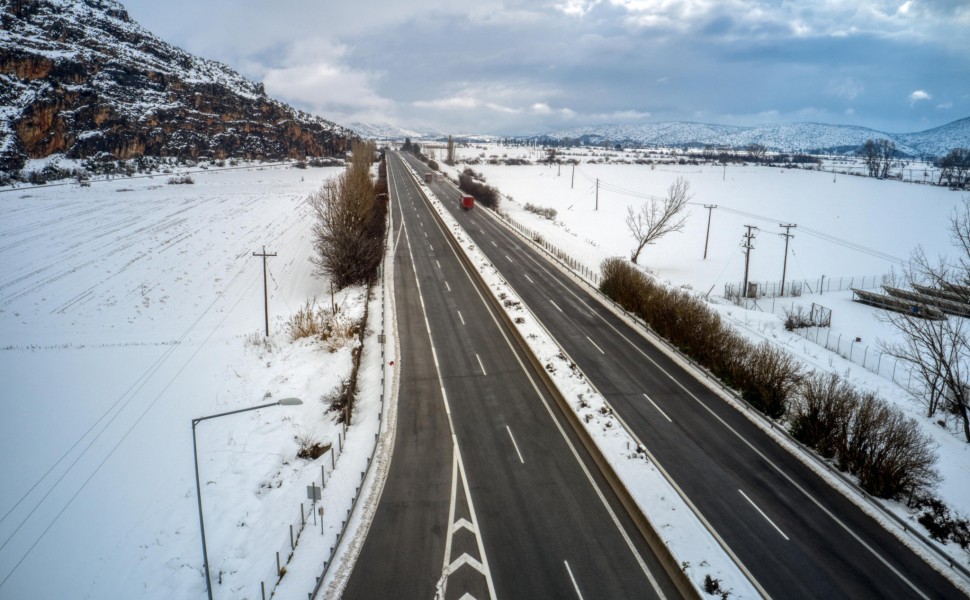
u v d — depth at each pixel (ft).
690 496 79.77
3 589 68.08
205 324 167.43
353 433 98.48
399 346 137.49
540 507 78.74
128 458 96.07
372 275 193.57
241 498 82.43
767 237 288.92
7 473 92.94
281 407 110.63
